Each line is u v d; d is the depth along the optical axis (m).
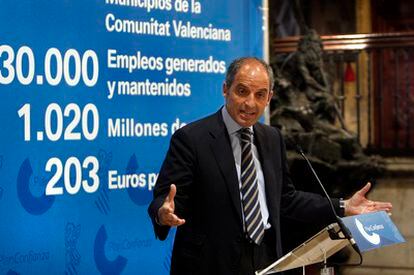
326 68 11.40
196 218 4.48
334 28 14.67
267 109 6.50
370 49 11.44
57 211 5.10
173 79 5.81
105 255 5.39
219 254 4.43
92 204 5.30
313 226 6.86
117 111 5.45
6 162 4.82
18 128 4.87
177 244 4.55
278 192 4.60
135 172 5.57
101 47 5.34
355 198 4.64
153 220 4.38
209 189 4.44
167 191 4.43
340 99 11.34
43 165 5.01
